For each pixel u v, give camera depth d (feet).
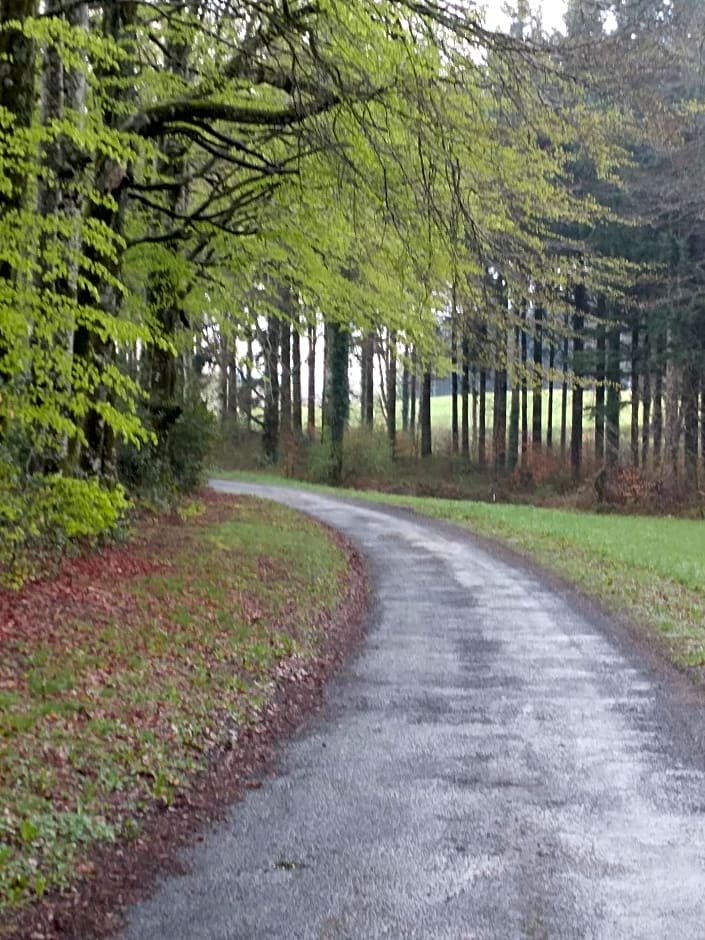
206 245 60.54
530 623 43.29
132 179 49.06
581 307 141.28
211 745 24.64
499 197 48.62
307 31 37.91
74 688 26.61
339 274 59.16
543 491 150.71
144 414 71.00
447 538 77.61
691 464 137.18
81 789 20.15
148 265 57.36
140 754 22.68
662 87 62.28
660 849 18.74
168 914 15.84
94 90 49.06
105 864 17.52
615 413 146.20
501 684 32.45
